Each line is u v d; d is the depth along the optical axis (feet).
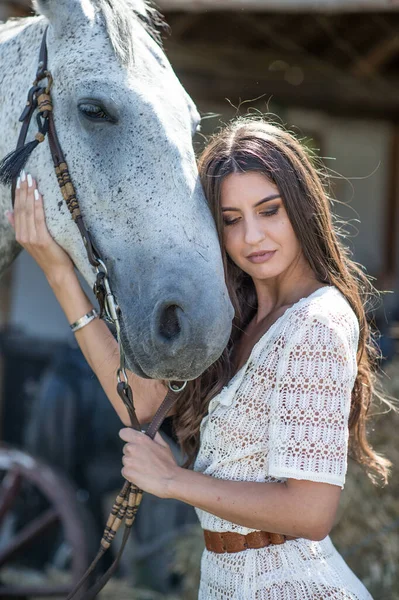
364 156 34.88
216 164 7.10
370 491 13.25
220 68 25.98
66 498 16.10
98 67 7.14
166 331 6.67
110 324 8.01
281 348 6.69
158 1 19.33
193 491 6.66
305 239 7.13
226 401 6.83
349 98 28.45
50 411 19.86
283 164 7.01
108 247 7.07
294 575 6.68
